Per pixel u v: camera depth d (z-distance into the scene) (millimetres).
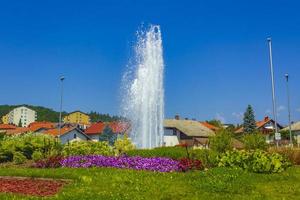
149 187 15492
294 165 25766
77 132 92625
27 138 31219
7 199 12891
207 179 16594
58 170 20641
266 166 19922
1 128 140250
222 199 13828
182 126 89312
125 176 18141
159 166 22594
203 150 25047
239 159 20766
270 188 15734
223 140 36219
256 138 38094
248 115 104188
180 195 14328
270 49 55250
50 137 32344
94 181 16938
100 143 30219
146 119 37594
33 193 15219
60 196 13469
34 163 26500
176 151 25203
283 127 104750
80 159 24406
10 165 27453
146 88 37656
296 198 14156
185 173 19500
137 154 26031
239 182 16375
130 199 13180
